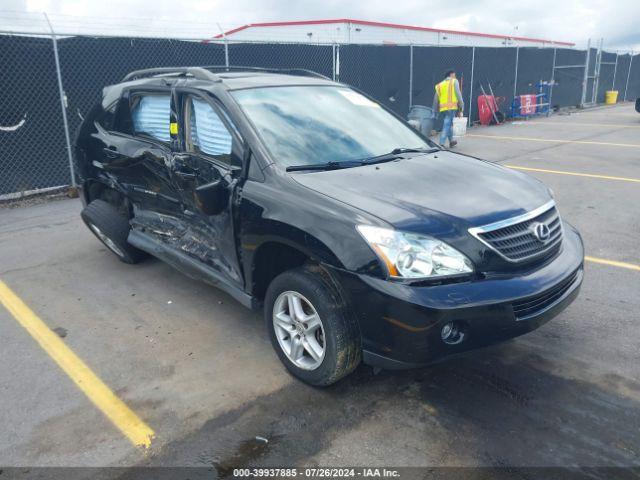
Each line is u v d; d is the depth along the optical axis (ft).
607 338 12.28
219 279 12.41
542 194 11.35
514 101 60.90
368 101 15.19
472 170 12.07
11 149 26.37
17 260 18.29
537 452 8.79
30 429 9.66
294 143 11.82
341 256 9.25
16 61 25.76
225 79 13.20
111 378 11.22
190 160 12.48
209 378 11.13
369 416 9.80
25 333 13.20
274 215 10.32
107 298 15.10
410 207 9.68
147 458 8.89
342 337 9.61
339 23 59.31
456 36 77.92
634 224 20.53
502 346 12.04
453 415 9.75
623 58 89.51
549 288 9.63
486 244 9.39
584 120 59.98
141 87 15.01
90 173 16.87
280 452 8.96
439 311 8.68
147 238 15.46
